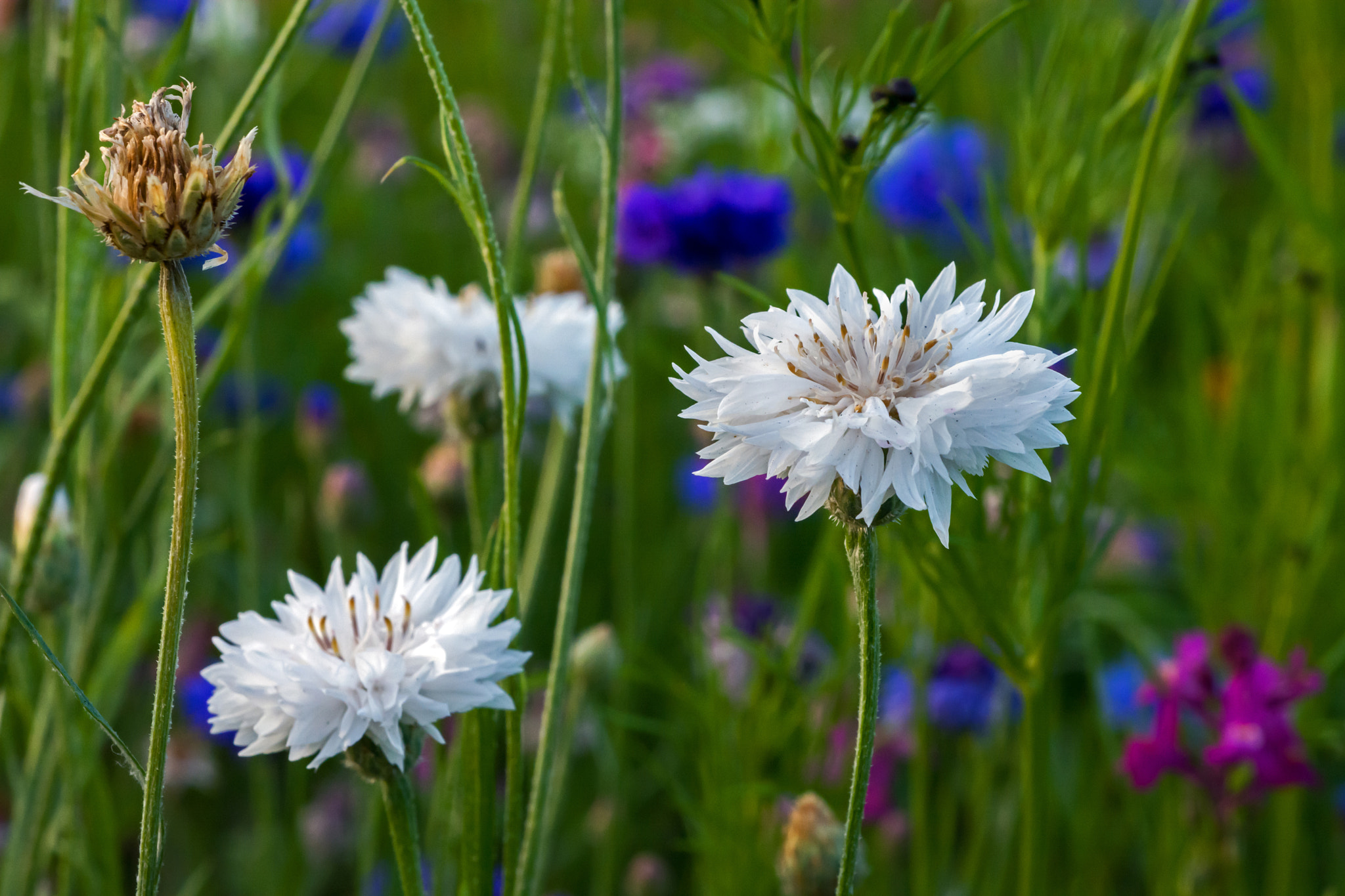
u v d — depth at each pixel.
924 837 0.44
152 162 0.33
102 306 0.44
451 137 0.37
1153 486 0.58
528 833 0.38
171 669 0.33
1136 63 0.54
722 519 0.56
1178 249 0.40
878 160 0.40
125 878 0.52
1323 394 0.59
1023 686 0.41
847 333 0.34
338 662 0.35
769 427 0.33
